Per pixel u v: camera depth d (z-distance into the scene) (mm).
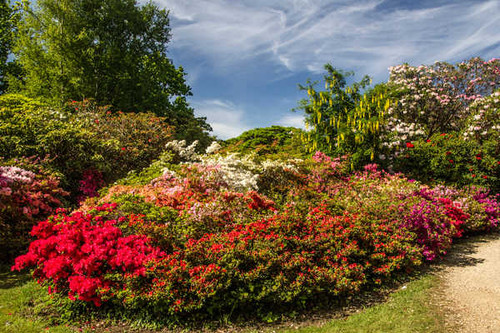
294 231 4918
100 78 18797
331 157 10883
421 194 7926
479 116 12727
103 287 3848
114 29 19656
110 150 10242
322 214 5609
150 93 20438
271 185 8156
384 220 6098
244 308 3986
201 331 3596
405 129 13258
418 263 5191
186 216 5172
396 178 9477
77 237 4363
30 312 3840
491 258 6074
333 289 4273
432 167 11164
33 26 17609
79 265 3914
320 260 4707
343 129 10773
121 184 8391
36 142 8195
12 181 6180
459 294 4469
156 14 21844
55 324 3623
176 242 4621
